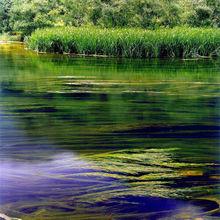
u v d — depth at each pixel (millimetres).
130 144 5453
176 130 6133
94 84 10516
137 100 8375
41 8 30797
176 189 3949
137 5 27562
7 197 3787
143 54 19516
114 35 19781
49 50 21969
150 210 3570
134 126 6359
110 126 6359
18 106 7766
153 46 19328
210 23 28750
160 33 19516
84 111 7363
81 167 4535
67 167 4547
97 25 27938
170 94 9047
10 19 33844
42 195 3830
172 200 3730
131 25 27359
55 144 5418
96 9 28062
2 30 36062
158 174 4340
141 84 10523
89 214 3504
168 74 12734
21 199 3752
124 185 4031
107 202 3699
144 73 12984
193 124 6484
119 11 27547
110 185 4039
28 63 16078
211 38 19531
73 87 10008
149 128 6234
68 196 3803
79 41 20719
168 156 4965
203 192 3895
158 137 5781
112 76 12156
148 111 7383
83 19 28906
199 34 19531
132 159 4832
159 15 27734
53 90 9555
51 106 7781
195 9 28766
